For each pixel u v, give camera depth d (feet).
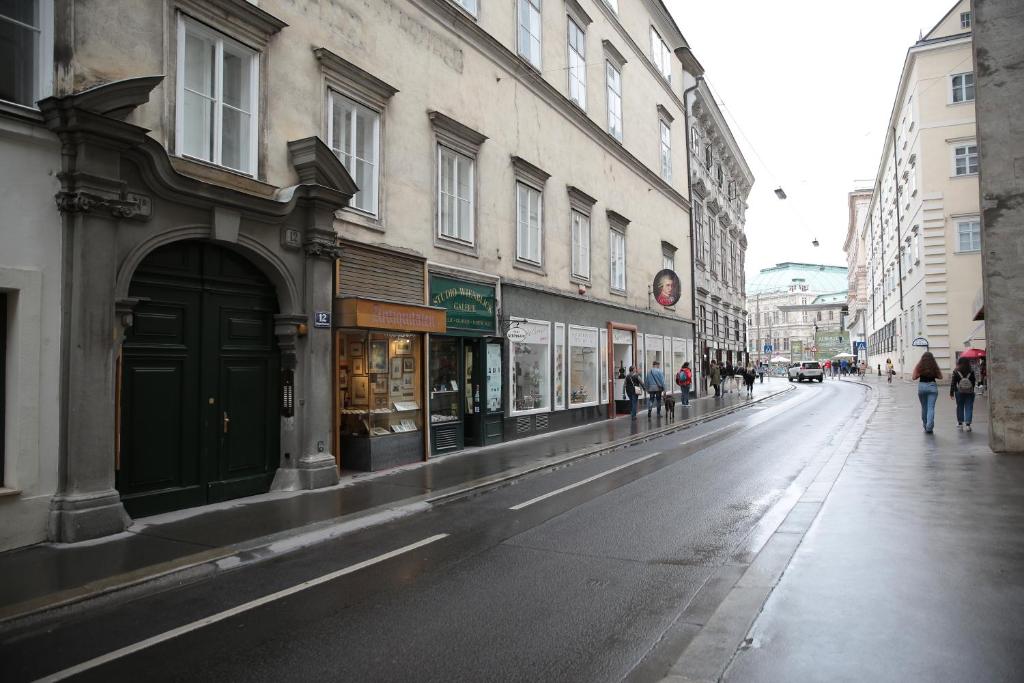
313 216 32.50
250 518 25.93
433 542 23.16
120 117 23.99
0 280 21.50
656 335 83.41
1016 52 36.14
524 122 54.54
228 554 21.18
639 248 79.00
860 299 275.59
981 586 15.81
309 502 28.89
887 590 15.70
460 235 46.47
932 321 118.21
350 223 36.09
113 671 13.61
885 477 29.81
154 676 13.32
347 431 37.65
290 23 33.04
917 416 60.54
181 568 19.72
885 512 23.22
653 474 35.22
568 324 60.64
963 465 32.37
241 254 30.19
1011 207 36.11
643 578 18.40
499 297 49.80
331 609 16.87
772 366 268.82
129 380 25.59
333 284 34.50
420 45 42.47
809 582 16.42
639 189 79.46
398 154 40.16
